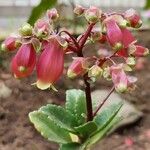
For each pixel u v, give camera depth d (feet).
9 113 1.78
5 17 3.15
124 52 0.83
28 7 3.18
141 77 2.20
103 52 2.24
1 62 2.18
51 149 1.63
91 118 0.93
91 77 0.84
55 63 0.79
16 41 0.79
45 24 0.79
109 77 0.81
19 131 1.69
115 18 0.80
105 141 1.71
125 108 1.81
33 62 0.79
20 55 0.79
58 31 0.85
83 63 0.81
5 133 1.68
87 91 0.91
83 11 0.84
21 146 1.63
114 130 1.75
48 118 0.94
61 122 0.93
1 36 2.53
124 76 0.80
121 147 1.69
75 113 0.97
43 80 0.79
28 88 1.94
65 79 2.01
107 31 0.79
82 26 2.25
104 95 1.85
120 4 3.29
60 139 0.94
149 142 1.72
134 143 1.72
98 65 0.83
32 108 1.82
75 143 0.94
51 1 1.35
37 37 0.79
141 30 2.73
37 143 1.64
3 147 1.62
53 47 0.79
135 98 1.99
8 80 2.00
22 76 0.80
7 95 1.89
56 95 1.93
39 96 1.90
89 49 2.38
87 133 0.93
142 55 0.84
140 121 1.82
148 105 1.95
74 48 0.85
